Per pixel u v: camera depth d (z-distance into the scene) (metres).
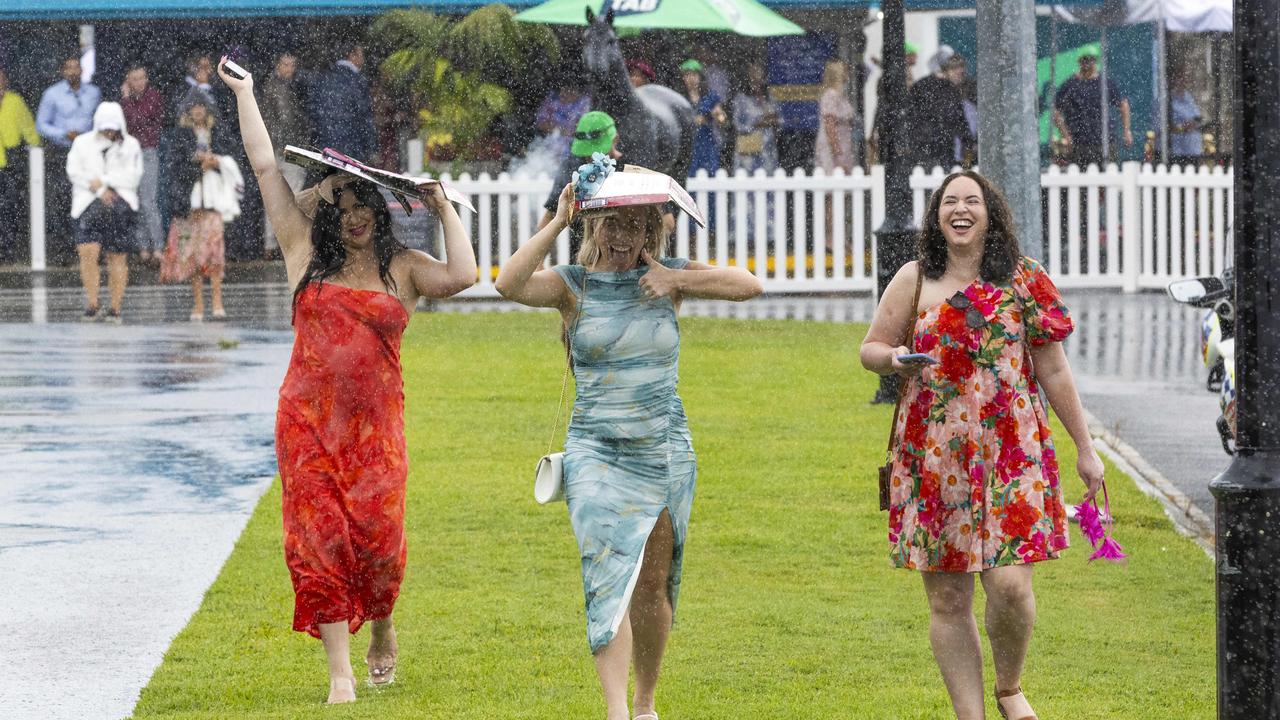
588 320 16.81
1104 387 37.84
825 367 40.66
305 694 17.86
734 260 58.16
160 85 67.12
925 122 59.88
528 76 64.62
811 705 17.19
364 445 17.92
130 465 29.83
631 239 16.94
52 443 31.72
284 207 18.48
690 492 17.16
